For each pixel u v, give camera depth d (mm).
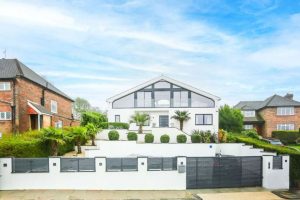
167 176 15609
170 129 27141
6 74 24734
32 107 25922
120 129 27484
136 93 31344
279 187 16047
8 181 14773
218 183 15969
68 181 15141
